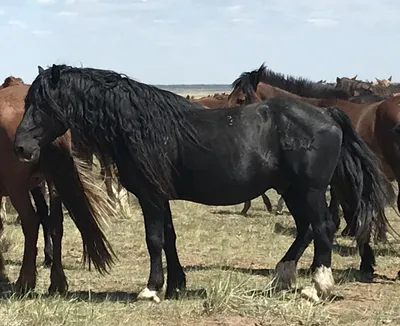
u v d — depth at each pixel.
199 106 7.06
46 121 6.56
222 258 9.50
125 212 13.14
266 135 6.74
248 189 6.81
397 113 8.31
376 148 8.63
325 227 6.80
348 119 6.95
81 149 6.91
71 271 8.52
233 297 6.55
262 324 6.08
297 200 7.10
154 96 6.70
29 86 7.21
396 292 7.32
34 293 6.97
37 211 7.67
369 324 6.09
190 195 6.86
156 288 6.80
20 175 6.78
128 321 6.05
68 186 6.91
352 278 8.02
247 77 9.84
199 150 6.66
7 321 5.93
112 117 6.57
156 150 6.58
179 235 11.20
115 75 6.74
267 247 10.31
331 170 6.78
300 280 7.58
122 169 6.74
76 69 6.74
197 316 6.30
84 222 6.97
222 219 13.45
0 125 6.75
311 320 6.12
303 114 6.75
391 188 8.07
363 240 7.68
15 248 10.05
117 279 8.08
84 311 6.35
